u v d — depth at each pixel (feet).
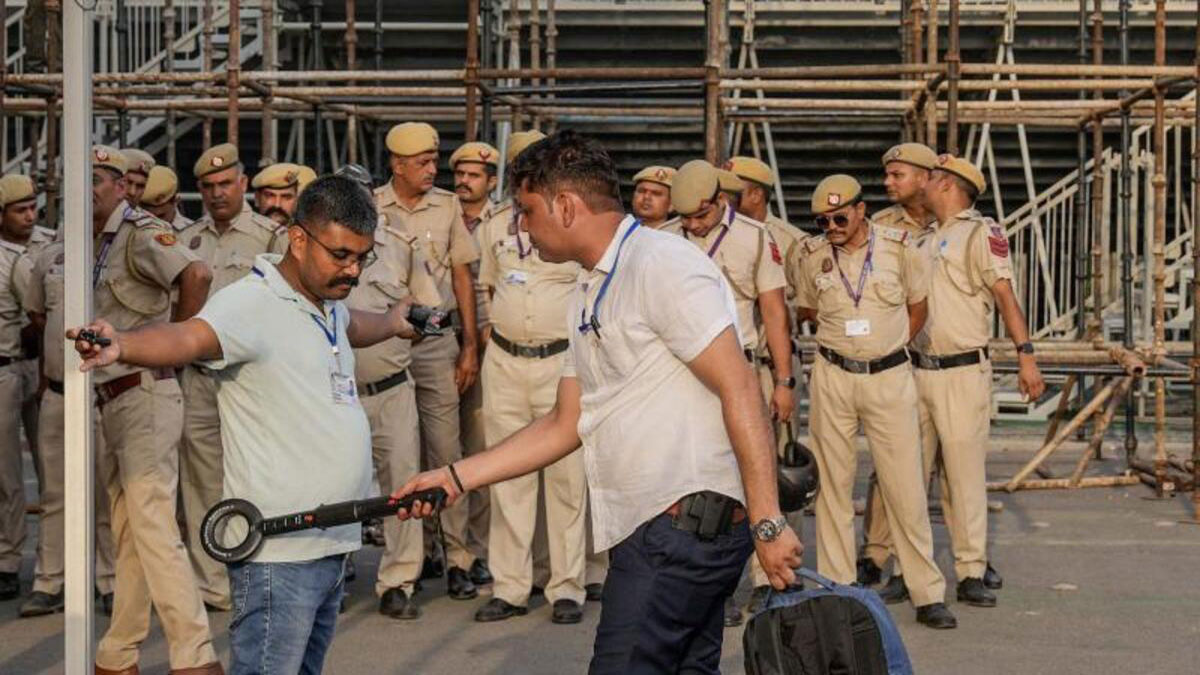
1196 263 32.86
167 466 19.86
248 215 25.44
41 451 24.16
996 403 46.57
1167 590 26.37
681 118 41.01
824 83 35.32
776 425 24.66
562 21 46.57
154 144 45.80
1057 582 26.99
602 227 13.56
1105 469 39.83
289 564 13.56
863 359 23.98
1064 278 46.26
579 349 13.80
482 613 24.16
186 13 44.78
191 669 19.71
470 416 27.35
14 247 26.86
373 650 22.34
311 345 13.92
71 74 14.23
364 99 38.63
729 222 24.04
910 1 40.32
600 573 25.82
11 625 23.82
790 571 13.07
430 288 25.41
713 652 14.16
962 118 39.96
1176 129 45.44
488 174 26.81
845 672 13.43
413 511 13.83
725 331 13.07
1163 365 36.09
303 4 45.98
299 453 13.74
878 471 24.11
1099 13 40.86
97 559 24.98
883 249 24.13
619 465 13.52
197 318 13.47
